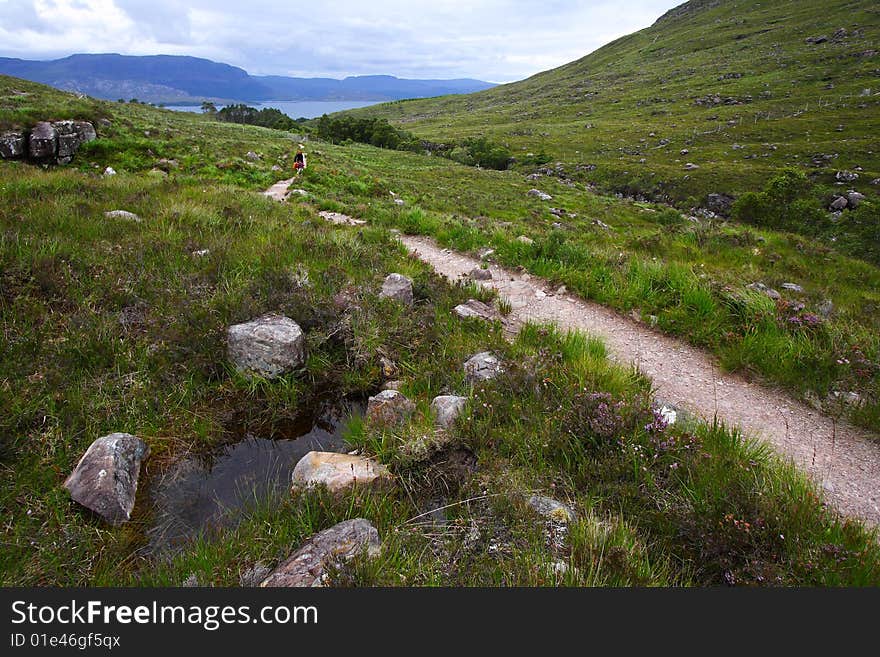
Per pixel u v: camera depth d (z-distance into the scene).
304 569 3.10
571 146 105.50
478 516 3.75
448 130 145.62
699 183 72.25
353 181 28.17
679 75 155.00
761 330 7.19
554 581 3.09
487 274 10.62
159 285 7.20
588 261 11.08
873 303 10.91
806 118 94.94
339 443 4.99
